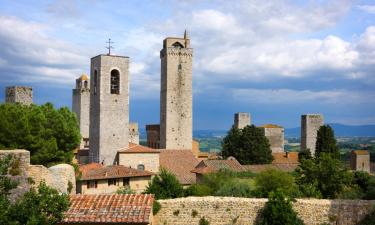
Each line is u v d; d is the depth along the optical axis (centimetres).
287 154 12938
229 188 4775
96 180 6544
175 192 4675
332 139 10900
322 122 15050
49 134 5816
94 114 9788
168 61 12912
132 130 14550
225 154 11225
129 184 6925
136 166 8888
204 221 3522
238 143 11075
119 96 9688
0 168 2250
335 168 5228
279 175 5003
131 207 2662
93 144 9819
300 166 5644
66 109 6775
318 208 3572
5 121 5250
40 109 6031
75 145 6378
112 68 9619
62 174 3238
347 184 5369
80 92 15050
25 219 2019
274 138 14938
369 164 14512
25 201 2089
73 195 2839
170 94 12925
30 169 2764
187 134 13012
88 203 2698
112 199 2773
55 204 2133
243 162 10794
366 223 3491
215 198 3600
